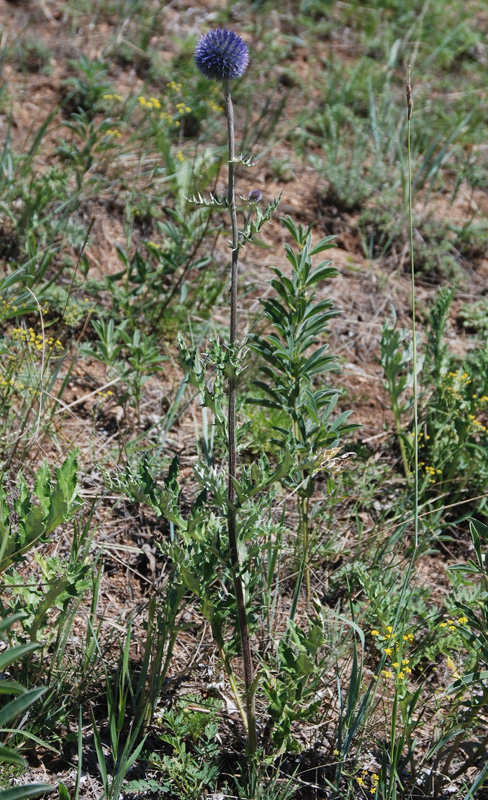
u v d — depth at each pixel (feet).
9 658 7.55
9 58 21.44
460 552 13.50
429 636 11.25
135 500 9.19
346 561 12.71
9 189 16.97
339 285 17.92
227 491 9.20
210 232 17.02
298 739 10.31
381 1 27.53
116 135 18.22
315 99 23.25
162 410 14.90
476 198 21.30
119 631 11.05
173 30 24.03
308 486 11.58
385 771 9.95
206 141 20.90
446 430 14.48
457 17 27.68
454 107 24.08
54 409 13.24
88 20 23.62
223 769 9.93
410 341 16.75
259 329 16.11
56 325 15.51
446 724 10.36
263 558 11.87
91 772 9.56
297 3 26.58
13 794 7.26
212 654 11.13
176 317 15.88
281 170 20.25
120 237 17.74
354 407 15.67
